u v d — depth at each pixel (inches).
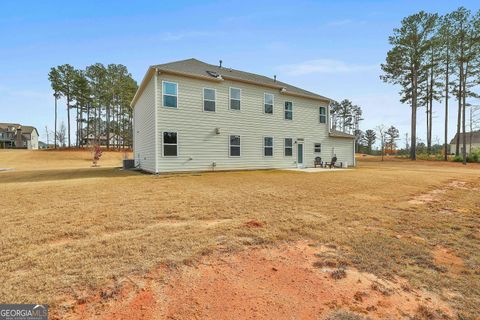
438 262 116.8
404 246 134.3
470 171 644.7
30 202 220.1
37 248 122.2
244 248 127.6
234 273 103.4
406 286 96.7
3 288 87.5
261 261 114.6
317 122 745.6
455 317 79.6
